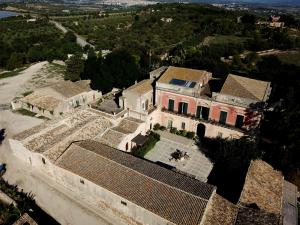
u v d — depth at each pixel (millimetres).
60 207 35500
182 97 49625
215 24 128000
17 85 81562
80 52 109312
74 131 43688
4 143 49562
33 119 59281
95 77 67188
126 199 30969
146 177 33156
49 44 118812
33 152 40125
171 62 87688
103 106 52562
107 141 43344
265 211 30953
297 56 95250
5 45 114438
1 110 63406
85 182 34625
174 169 39625
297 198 37375
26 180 40031
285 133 40469
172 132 52500
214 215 29891
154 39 122062
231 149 43000
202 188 32062
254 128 45156
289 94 46312
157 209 29578
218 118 47875
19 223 29906
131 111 49844
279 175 38312
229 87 46312
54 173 38594
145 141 46750
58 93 60781
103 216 34500
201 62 78188
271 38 108000
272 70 76562
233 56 94562
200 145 49656
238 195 38312
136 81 65312
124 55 71562
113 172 34375
